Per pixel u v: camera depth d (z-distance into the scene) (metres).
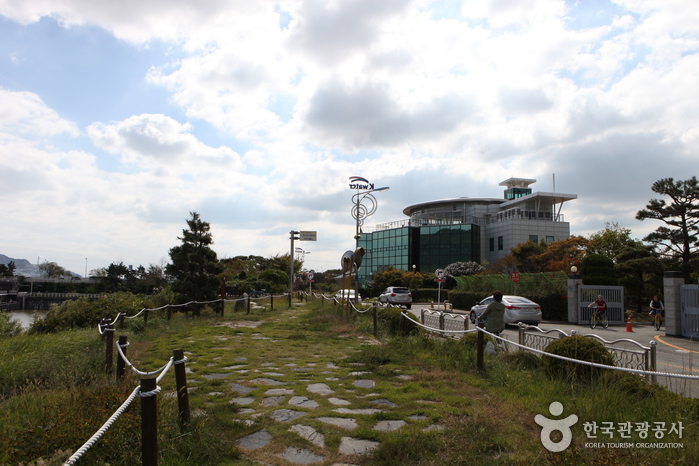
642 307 33.81
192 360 9.17
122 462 3.73
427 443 4.29
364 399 6.18
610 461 3.48
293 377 7.62
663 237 30.84
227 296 32.62
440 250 62.62
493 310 9.09
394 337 11.67
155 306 18.88
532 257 43.28
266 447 4.45
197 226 20.48
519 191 70.25
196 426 4.51
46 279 93.50
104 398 4.57
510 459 3.92
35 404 5.23
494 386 6.65
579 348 6.41
